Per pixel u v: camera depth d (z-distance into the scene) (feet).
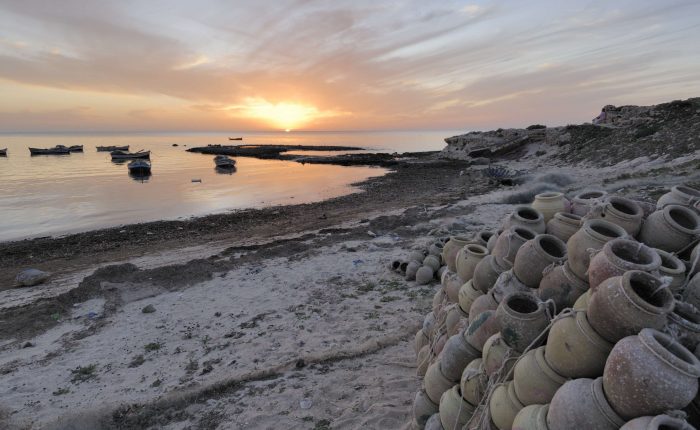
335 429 14.40
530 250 10.82
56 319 27.07
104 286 31.19
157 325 25.20
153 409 16.48
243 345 21.63
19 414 16.66
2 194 93.91
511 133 155.53
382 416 14.70
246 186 107.34
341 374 18.01
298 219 64.23
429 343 15.66
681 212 10.68
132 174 133.90
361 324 23.04
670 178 54.44
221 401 16.75
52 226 64.90
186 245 51.21
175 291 31.04
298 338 21.95
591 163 98.99
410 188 96.02
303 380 17.78
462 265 14.21
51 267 44.27
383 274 31.68
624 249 8.86
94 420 15.94
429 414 12.30
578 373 8.04
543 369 8.55
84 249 51.19
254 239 52.03
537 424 7.83
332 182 113.50
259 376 18.35
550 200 13.20
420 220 51.37
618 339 7.60
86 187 105.60
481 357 11.26
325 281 30.99
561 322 8.52
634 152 91.40
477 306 11.76
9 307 30.58
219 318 25.57
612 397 6.93
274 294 28.99
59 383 19.16
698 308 8.38
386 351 19.71
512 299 10.27
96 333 24.67
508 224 12.96
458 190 86.63
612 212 10.77
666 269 8.63
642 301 7.20
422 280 28.53
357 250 39.14
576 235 9.87
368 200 80.84
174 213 73.67
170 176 130.00
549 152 128.26
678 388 6.30
